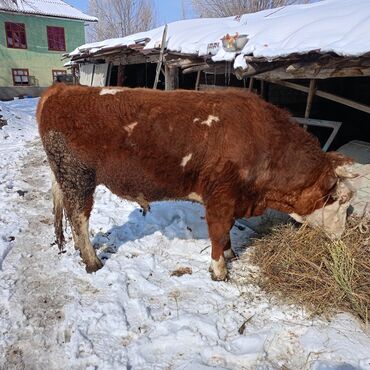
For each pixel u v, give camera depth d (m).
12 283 3.66
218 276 3.74
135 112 3.44
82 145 3.54
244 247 4.41
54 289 3.60
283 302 3.41
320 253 3.67
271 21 6.18
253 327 3.15
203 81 9.64
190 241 4.51
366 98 8.45
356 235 3.78
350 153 5.00
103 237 4.54
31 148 9.63
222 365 2.77
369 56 3.54
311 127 7.73
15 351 2.89
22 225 4.88
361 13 4.66
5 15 24.33
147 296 3.53
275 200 3.72
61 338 3.02
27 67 25.95
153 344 2.93
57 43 26.84
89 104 3.51
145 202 3.94
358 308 3.20
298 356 2.85
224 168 3.37
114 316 3.20
